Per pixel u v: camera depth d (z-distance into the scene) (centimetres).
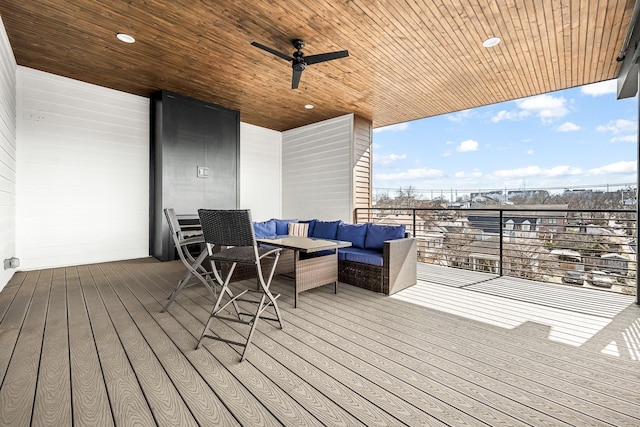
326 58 328
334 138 641
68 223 454
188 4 286
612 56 357
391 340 213
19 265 412
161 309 271
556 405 143
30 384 155
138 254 523
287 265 387
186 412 136
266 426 128
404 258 345
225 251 247
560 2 271
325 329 231
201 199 543
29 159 419
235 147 594
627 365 180
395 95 503
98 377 163
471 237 530
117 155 498
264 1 279
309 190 698
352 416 134
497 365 180
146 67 417
